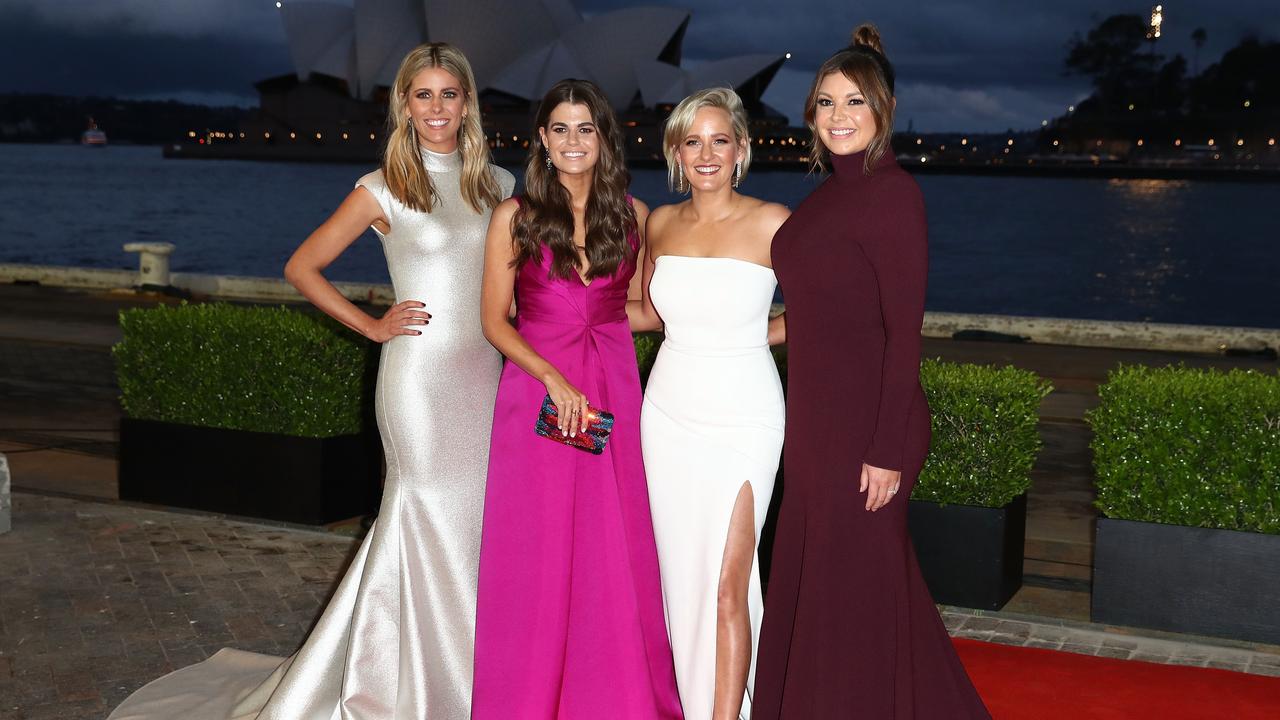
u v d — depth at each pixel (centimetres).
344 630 310
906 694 273
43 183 10075
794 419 279
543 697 297
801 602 277
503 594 299
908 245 257
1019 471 428
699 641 294
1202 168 13662
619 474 303
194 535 505
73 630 391
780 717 280
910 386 260
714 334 294
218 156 15350
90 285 1678
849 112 260
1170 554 394
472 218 304
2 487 497
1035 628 403
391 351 305
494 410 304
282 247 5066
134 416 559
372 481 545
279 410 530
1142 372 423
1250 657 374
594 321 301
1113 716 326
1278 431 388
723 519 289
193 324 540
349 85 7894
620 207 297
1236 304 3559
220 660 363
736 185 298
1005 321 1275
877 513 271
